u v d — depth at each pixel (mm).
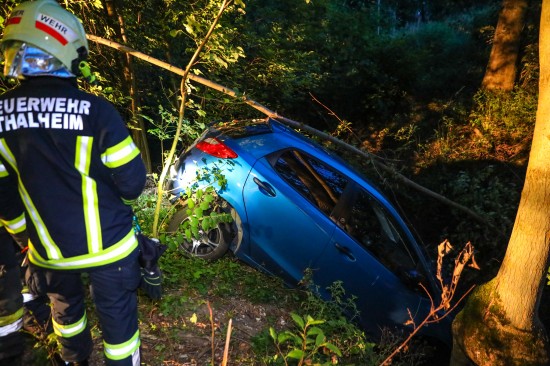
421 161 9891
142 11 6969
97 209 2068
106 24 6359
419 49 13273
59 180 1986
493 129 9953
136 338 2354
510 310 3768
